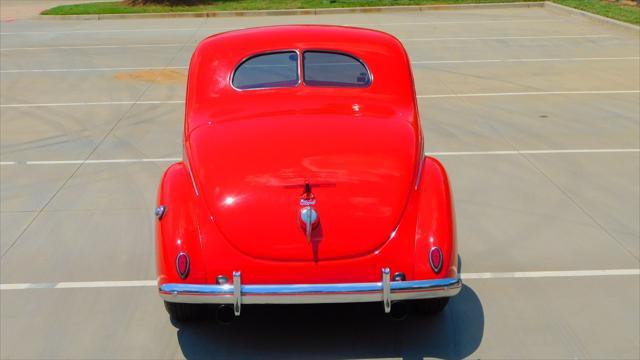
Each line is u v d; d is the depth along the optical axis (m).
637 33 16.02
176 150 8.14
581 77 11.70
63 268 5.22
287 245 3.69
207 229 3.78
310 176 3.91
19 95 11.12
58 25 19.70
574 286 4.85
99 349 4.16
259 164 4.00
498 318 4.45
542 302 4.64
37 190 6.88
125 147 8.29
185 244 3.73
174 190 4.00
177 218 3.83
